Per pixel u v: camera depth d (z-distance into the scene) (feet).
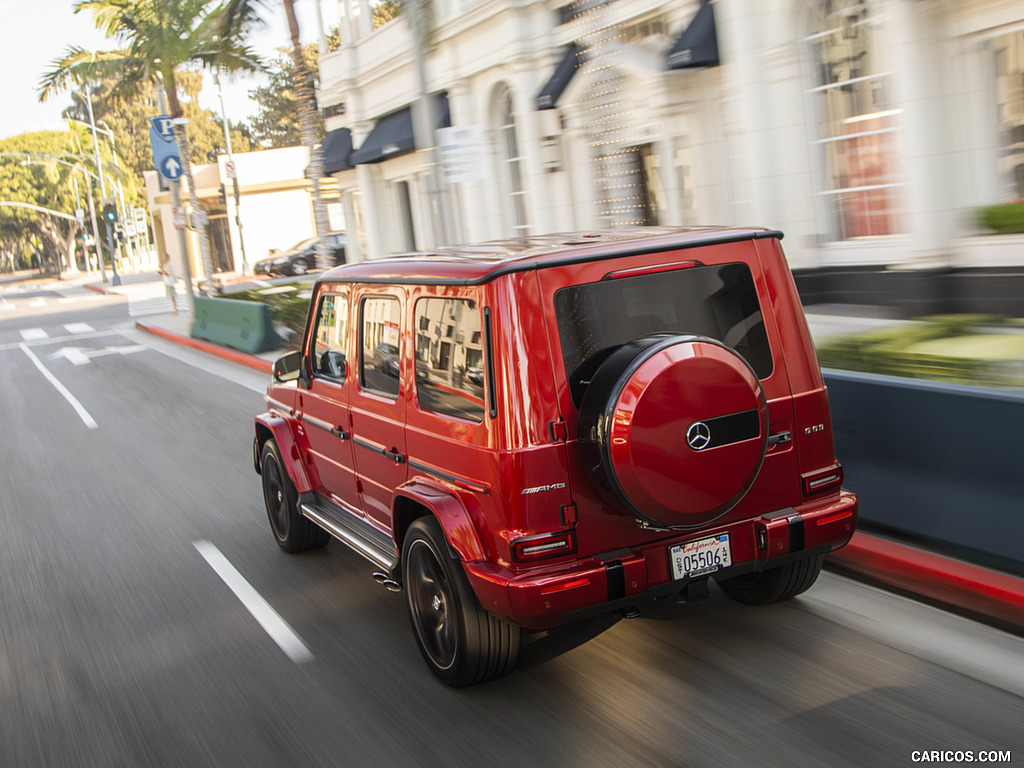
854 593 17.34
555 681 14.85
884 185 39.91
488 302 13.24
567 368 13.15
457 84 68.03
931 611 16.33
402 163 82.23
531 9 59.52
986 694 13.30
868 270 40.06
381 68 79.20
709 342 13.03
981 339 22.89
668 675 14.70
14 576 23.15
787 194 43.70
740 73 43.88
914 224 37.40
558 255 13.43
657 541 13.76
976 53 35.60
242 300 70.49
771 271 14.55
